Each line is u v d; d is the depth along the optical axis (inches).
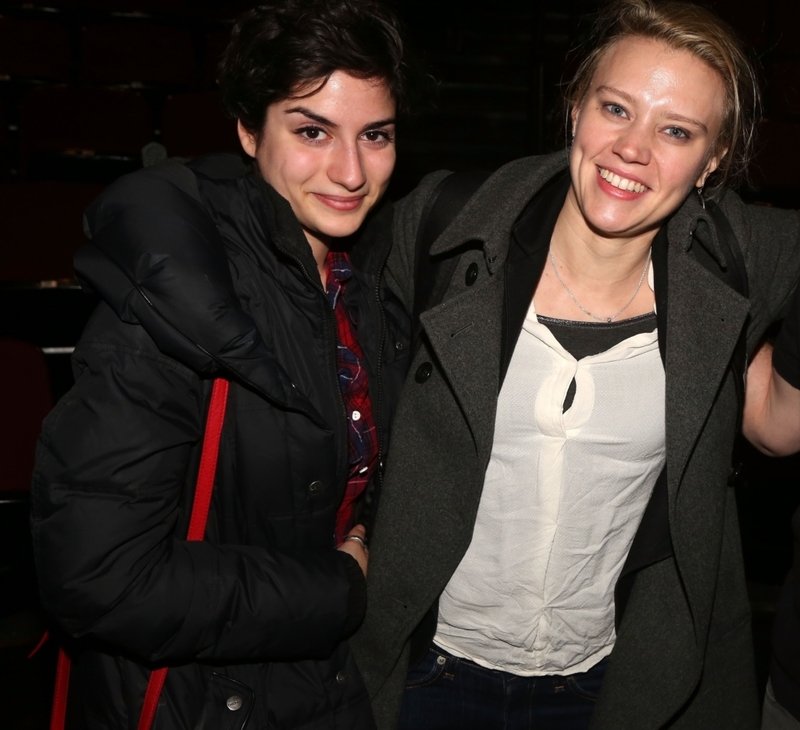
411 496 53.1
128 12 195.2
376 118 44.9
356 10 43.6
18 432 92.1
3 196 131.0
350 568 47.3
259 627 43.6
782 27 188.5
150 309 39.7
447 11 226.4
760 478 111.0
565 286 50.9
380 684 55.1
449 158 202.4
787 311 54.4
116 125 174.2
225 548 44.3
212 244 42.0
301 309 46.3
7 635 93.7
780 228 54.6
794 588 50.4
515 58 215.2
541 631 53.6
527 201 51.1
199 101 173.2
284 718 47.1
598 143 46.4
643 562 53.2
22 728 83.8
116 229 40.6
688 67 44.9
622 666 55.1
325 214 46.2
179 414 41.9
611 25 47.8
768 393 56.6
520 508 51.4
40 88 171.2
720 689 58.7
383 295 54.7
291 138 45.1
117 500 40.4
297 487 45.8
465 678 55.6
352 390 50.6
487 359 49.8
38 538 40.8
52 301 127.5
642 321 51.2
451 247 51.9
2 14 190.7
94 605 40.6
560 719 56.2
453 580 54.0
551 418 49.6
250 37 44.4
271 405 44.5
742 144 50.6
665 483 52.7
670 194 46.7
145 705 44.1
